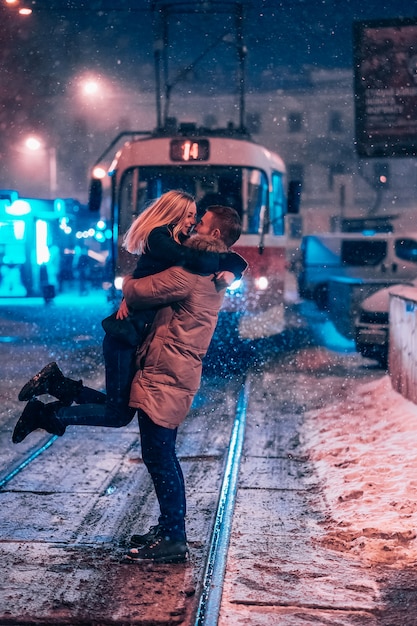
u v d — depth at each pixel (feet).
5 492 20.21
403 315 32.19
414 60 61.16
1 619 13.16
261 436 27.27
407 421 27.37
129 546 16.44
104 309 77.15
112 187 49.01
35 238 82.07
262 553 16.16
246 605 13.73
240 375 40.98
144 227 15.44
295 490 20.83
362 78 62.03
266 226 48.80
